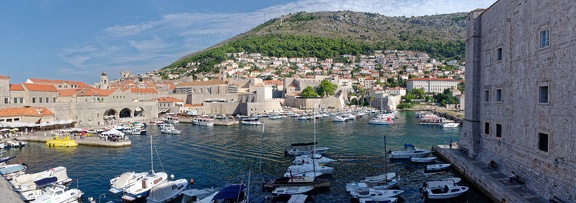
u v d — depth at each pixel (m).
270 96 189.00
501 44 38.69
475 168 39.12
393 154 55.44
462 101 176.38
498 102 39.47
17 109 89.12
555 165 28.55
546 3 29.88
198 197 36.19
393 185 39.78
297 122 122.81
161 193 36.16
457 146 54.44
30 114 88.31
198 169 50.47
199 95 163.12
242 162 54.72
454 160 46.78
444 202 35.06
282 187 39.59
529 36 32.69
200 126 110.44
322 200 36.94
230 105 155.00
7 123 80.25
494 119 40.50
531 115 32.38
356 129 99.06
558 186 27.77
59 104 96.00
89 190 41.12
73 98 118.62
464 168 42.19
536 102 31.53
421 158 51.91
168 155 60.78
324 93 191.62
